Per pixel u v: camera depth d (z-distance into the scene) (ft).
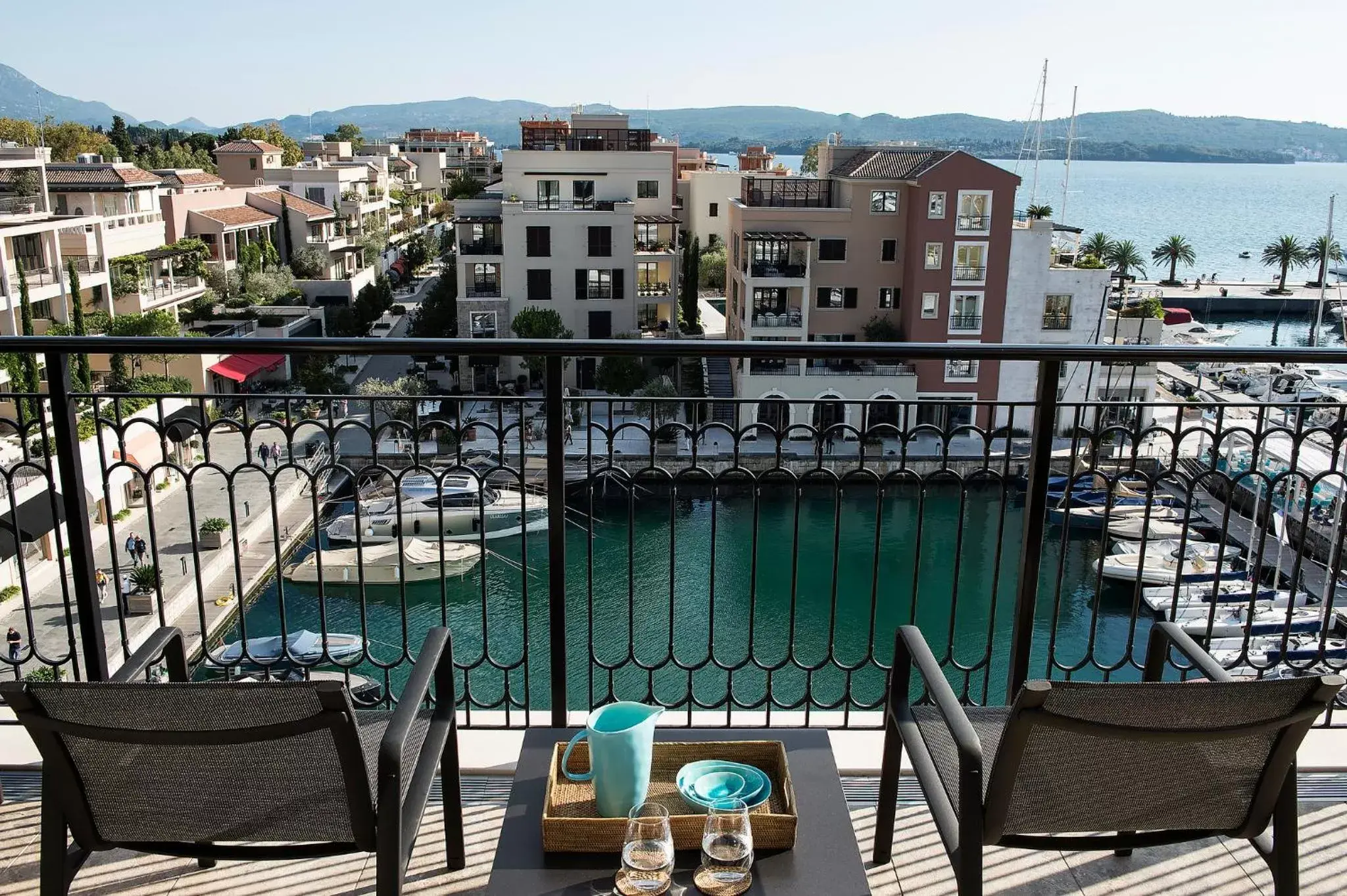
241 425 9.94
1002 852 8.92
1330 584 10.68
